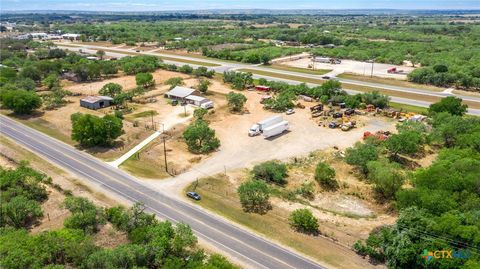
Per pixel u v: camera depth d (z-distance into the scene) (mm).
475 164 61406
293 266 47969
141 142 89875
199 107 114250
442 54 192000
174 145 88312
